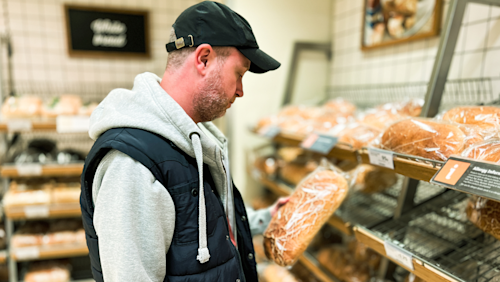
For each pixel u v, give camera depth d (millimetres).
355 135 1339
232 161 2732
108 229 700
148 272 725
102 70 2871
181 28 811
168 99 809
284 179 2377
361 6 2381
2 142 2598
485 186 686
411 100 1531
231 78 851
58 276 2307
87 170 782
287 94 2703
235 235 1068
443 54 1175
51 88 2775
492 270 995
